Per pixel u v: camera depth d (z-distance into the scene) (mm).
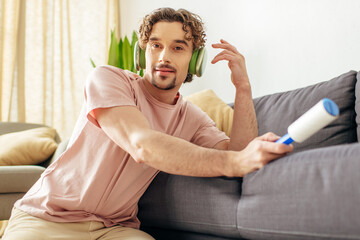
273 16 2582
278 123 1580
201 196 1050
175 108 1271
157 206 1199
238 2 2838
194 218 1069
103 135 1119
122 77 1167
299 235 746
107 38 3943
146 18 1219
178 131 1269
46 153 2438
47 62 3621
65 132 3703
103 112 1013
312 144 1413
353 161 664
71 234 1052
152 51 1193
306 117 674
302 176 742
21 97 3432
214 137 1312
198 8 3162
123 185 1135
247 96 1264
